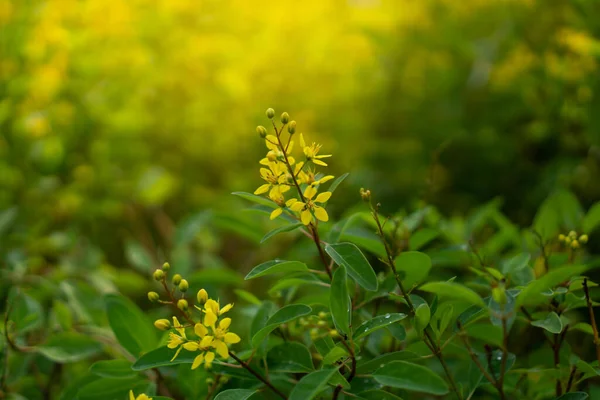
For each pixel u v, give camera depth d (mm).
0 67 1117
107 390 705
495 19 1188
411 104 1267
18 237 1021
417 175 1210
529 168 1159
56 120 1104
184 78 1235
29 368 832
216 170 1355
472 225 846
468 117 1201
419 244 744
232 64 1236
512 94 1160
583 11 1029
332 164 1282
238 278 827
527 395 701
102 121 1143
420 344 676
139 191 1155
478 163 1196
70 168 1173
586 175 1108
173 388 785
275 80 1291
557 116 1089
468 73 1216
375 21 1274
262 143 1303
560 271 597
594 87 1000
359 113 1301
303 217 631
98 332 791
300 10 1302
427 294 856
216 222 835
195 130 1291
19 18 1109
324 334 645
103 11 1143
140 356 677
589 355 851
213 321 610
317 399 651
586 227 798
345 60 1312
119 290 978
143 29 1188
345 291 618
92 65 1130
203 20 1226
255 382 667
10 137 1117
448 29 1201
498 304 632
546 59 1073
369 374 624
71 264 963
